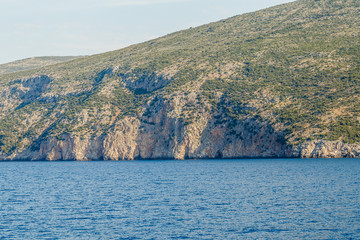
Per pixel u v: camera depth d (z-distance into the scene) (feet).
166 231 162.40
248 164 453.58
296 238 149.59
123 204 219.20
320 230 157.79
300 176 313.53
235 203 211.20
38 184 333.01
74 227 172.45
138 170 437.17
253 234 155.53
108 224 175.52
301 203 205.46
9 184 338.13
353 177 295.89
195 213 190.90
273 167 400.26
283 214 183.21
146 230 164.66
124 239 154.10
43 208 215.10
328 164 403.54
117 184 311.88
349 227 160.35
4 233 165.58
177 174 375.04
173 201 223.51
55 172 453.99
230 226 166.71
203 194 244.01
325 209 189.98
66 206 219.00
